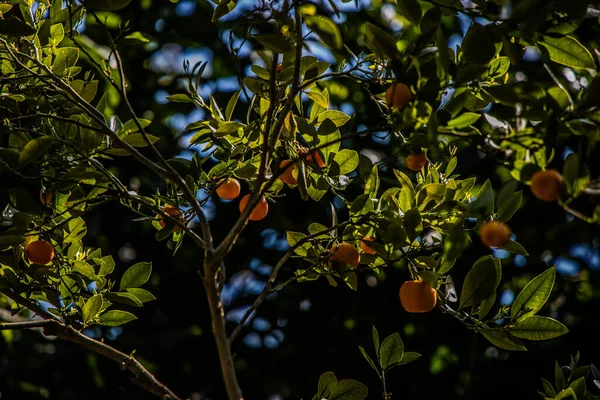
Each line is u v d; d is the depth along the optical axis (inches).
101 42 190.9
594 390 126.6
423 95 106.0
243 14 109.0
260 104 116.0
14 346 191.5
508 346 112.4
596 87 105.4
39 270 117.0
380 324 190.7
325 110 120.4
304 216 191.9
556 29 108.0
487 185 111.0
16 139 118.3
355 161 116.7
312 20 105.1
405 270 189.2
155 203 116.9
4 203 143.0
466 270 185.8
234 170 117.3
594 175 139.4
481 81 112.9
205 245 108.9
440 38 104.8
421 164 114.4
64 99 118.5
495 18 107.7
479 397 186.4
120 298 118.1
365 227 115.0
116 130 118.6
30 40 118.6
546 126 105.5
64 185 115.7
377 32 107.3
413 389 189.5
